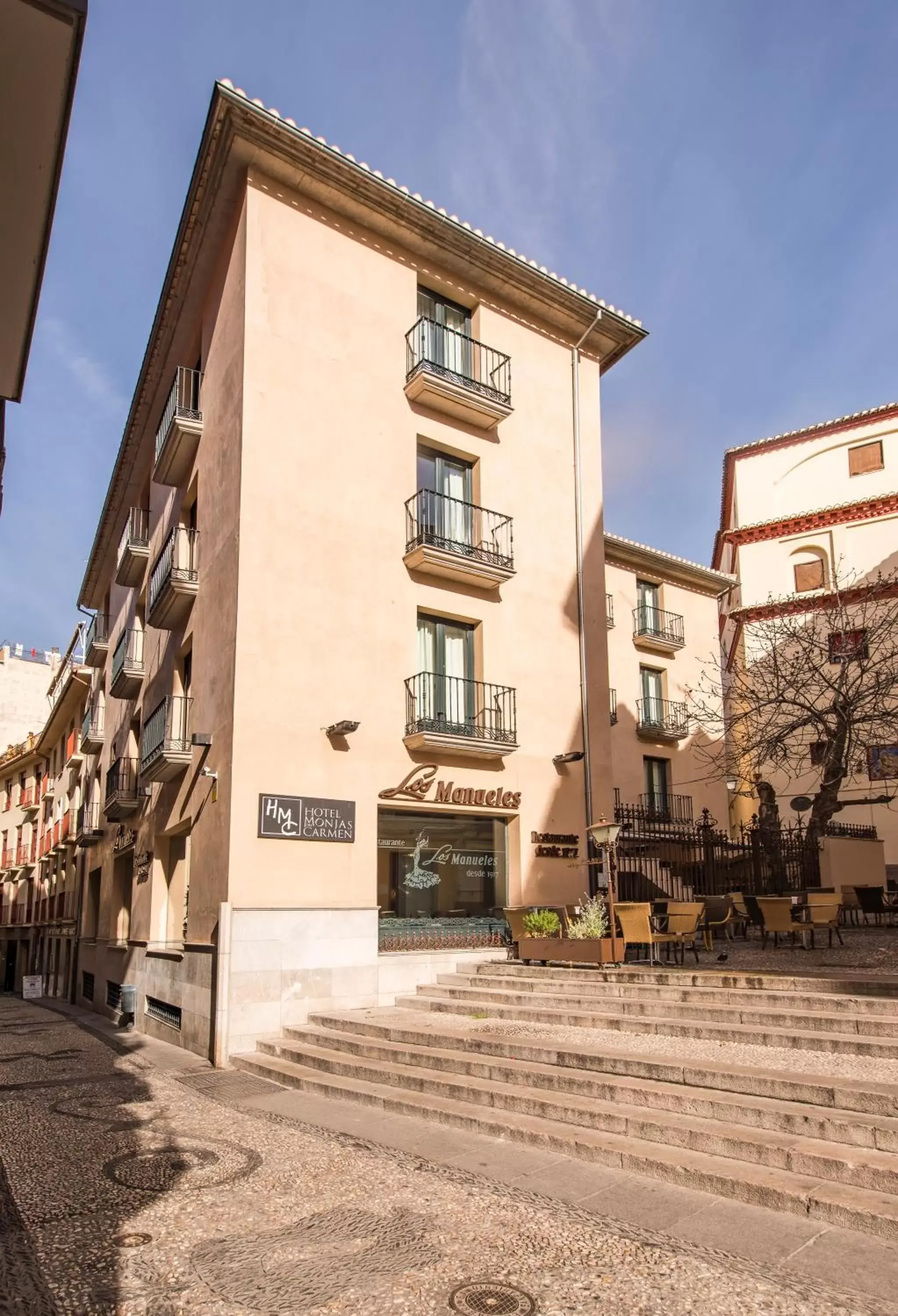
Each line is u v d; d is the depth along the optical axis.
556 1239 4.97
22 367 4.50
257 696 12.46
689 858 18.06
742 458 31.80
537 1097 7.36
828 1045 7.62
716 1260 4.63
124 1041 14.51
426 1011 11.84
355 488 14.20
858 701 15.15
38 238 3.72
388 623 14.16
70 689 29.62
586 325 18.22
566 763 16.05
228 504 13.53
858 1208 4.97
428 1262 4.71
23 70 3.09
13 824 42.34
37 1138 7.61
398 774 13.70
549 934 13.23
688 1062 7.31
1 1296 4.43
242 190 14.09
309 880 12.38
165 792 16.30
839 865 19.67
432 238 15.60
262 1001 11.61
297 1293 4.41
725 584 28.98
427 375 14.79
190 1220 5.45
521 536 16.47
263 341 13.63
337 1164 6.51
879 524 28.42
